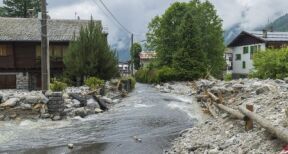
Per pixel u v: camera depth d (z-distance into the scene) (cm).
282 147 739
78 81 2880
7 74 3784
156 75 4759
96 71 2838
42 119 1602
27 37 3697
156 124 1498
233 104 1673
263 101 1309
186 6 5334
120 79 3062
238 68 6375
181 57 4669
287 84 1931
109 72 2906
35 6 6034
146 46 5703
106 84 2686
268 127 801
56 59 3753
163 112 1820
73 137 1268
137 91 3412
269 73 2781
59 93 1653
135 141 1203
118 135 1298
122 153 1052
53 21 4044
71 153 1050
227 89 2062
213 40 5500
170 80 4647
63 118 1634
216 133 1117
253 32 5759
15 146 1136
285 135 703
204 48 5369
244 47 6084
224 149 892
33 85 3841
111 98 2344
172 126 1456
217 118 1356
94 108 1855
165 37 5300
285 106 1095
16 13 5988
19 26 3862
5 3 5981
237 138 937
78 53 2858
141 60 8531
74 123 1538
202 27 5388
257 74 2897
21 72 3800
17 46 3769
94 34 2895
